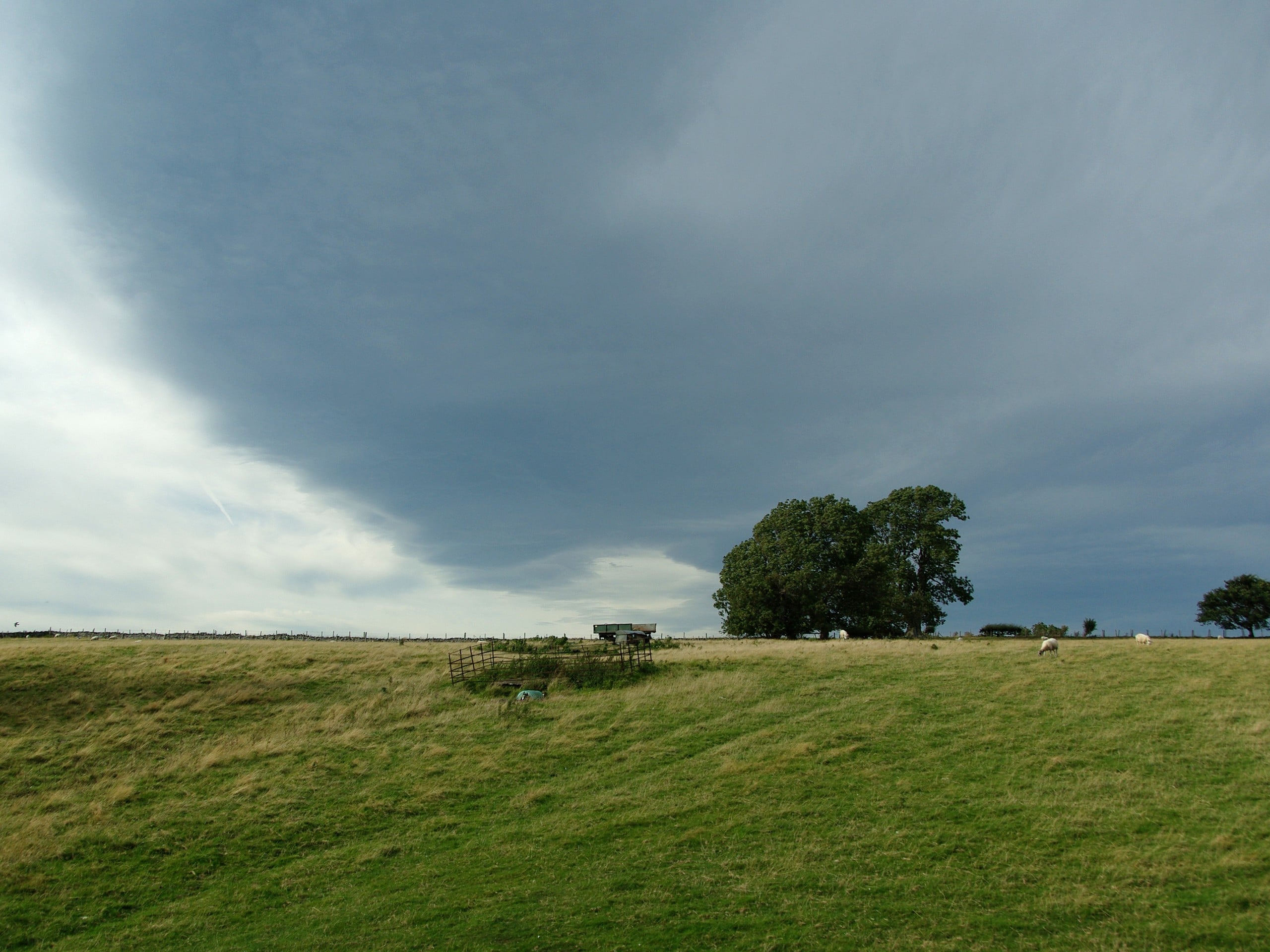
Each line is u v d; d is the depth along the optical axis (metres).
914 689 33.94
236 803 24.50
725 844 19.03
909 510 75.50
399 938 15.37
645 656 44.22
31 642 52.91
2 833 22.64
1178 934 13.27
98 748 30.02
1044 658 39.94
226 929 16.88
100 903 18.58
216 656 46.59
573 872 18.12
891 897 15.65
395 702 36.62
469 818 22.64
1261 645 41.41
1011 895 15.32
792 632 75.50
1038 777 21.73
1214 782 20.30
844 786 22.38
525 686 38.81
